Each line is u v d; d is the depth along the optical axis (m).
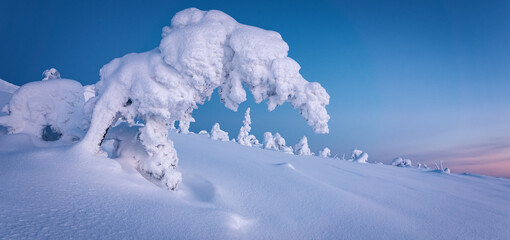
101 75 6.59
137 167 6.32
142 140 6.19
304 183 8.59
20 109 6.56
